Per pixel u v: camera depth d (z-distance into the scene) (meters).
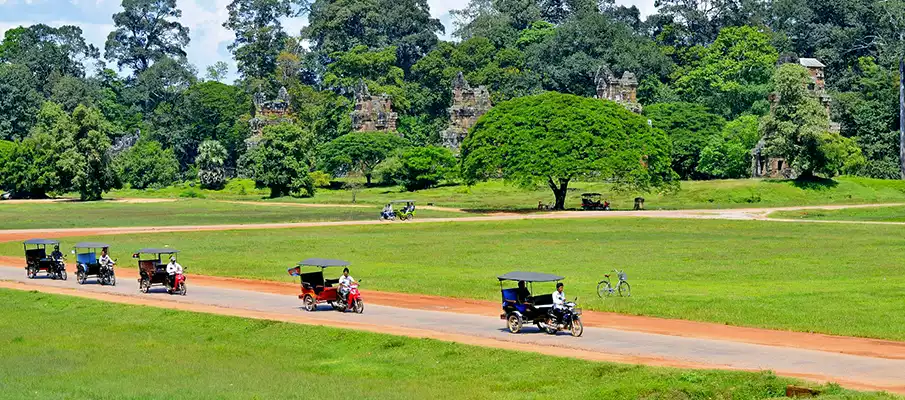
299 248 92.25
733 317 51.53
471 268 76.19
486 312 55.84
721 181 170.75
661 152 150.12
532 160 143.88
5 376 42.94
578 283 66.25
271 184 191.00
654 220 119.50
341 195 191.12
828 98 193.88
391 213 128.12
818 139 163.50
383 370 42.66
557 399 37.00
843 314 51.41
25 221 129.00
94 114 190.62
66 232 111.06
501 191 183.12
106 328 54.41
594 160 143.75
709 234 102.19
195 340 50.66
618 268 74.25
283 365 44.31
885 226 107.81
